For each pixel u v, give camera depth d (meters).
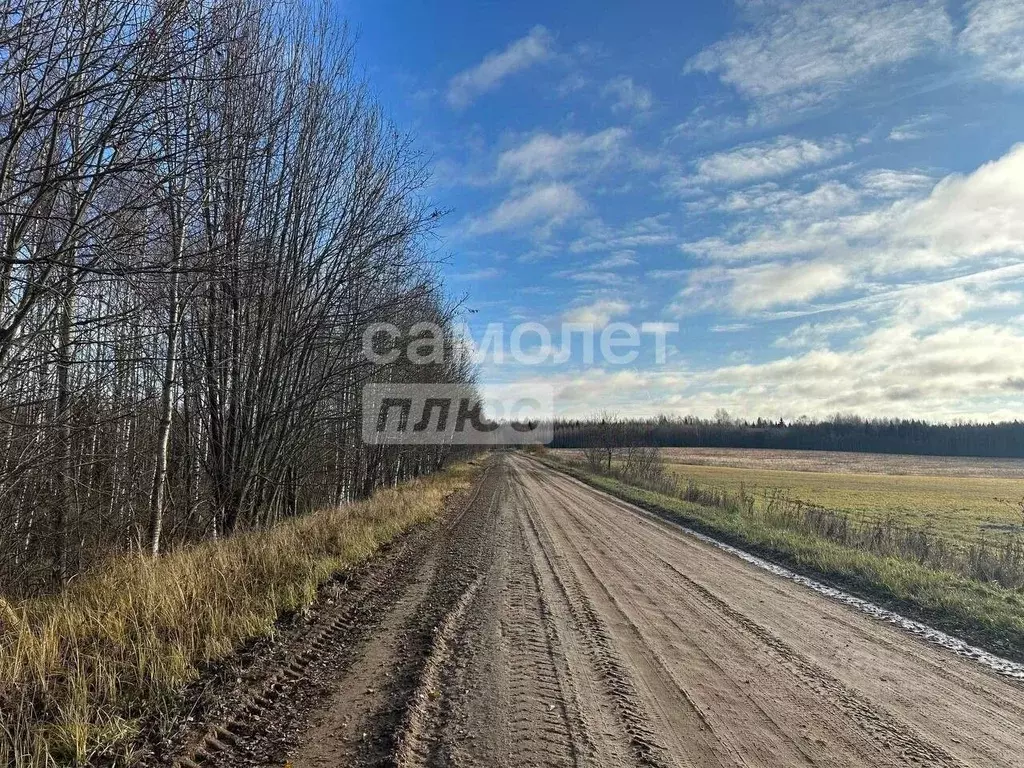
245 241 9.57
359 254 12.65
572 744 4.14
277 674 5.00
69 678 4.20
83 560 9.46
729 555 13.49
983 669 6.34
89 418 7.89
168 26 5.77
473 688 5.07
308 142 12.16
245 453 11.78
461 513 19.31
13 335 6.11
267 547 8.33
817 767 3.98
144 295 6.95
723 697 5.18
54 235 6.73
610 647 6.41
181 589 5.95
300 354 12.95
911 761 4.13
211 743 3.84
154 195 6.46
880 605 9.20
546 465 67.62
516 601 8.21
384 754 3.79
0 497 7.36
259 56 10.62
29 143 6.20
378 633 6.42
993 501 36.78
